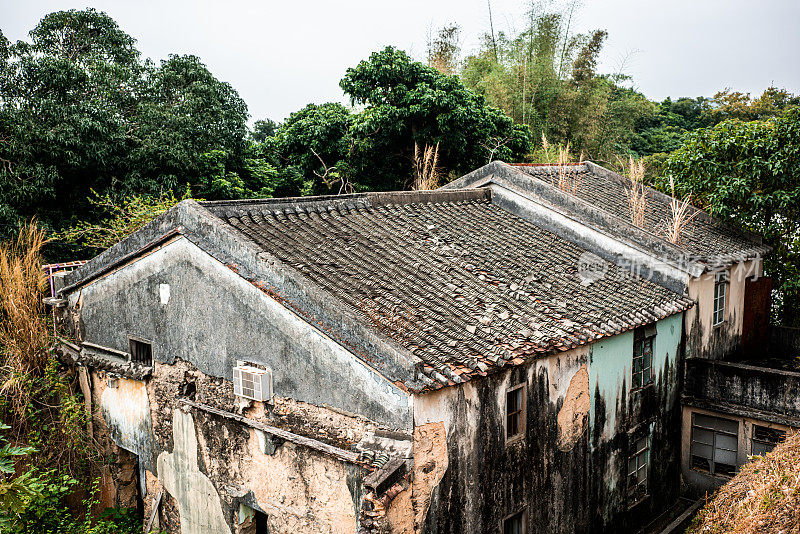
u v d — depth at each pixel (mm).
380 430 6199
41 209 15078
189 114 17688
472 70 24750
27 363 10000
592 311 8516
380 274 7844
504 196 12250
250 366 7332
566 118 23000
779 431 9828
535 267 9555
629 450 9617
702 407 10523
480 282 8414
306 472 6883
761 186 12906
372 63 19156
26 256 10984
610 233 10867
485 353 6594
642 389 9781
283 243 8008
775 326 12969
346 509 6535
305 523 6977
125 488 9898
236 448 7652
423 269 8320
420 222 10133
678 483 11055
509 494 7367
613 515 9375
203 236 7492
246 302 7215
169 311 8273
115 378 9352
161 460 8852
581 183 14055
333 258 7961
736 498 7207
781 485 6598
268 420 7242
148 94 17422
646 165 24469
